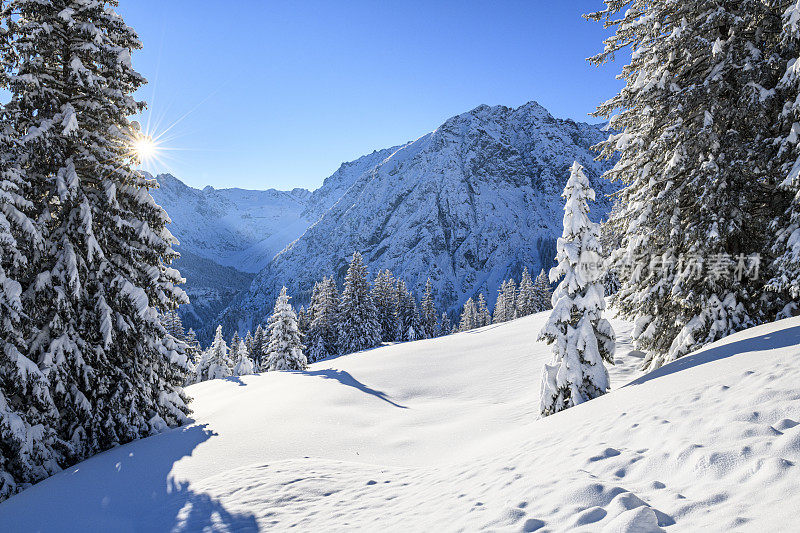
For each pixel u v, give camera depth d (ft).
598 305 40.11
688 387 23.11
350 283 184.55
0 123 38.04
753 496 11.07
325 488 26.86
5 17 40.47
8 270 35.63
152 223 46.55
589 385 39.19
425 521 17.69
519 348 102.12
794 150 31.40
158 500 27.99
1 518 27.50
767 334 27.89
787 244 30.63
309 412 55.62
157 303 47.91
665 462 15.20
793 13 29.53
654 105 39.11
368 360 110.52
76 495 30.09
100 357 41.24
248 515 23.20
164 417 47.39
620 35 41.96
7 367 34.01
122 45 45.62
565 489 15.23
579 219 40.47
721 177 34.58
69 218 41.24
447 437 46.98
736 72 35.60
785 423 14.57
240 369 158.10
